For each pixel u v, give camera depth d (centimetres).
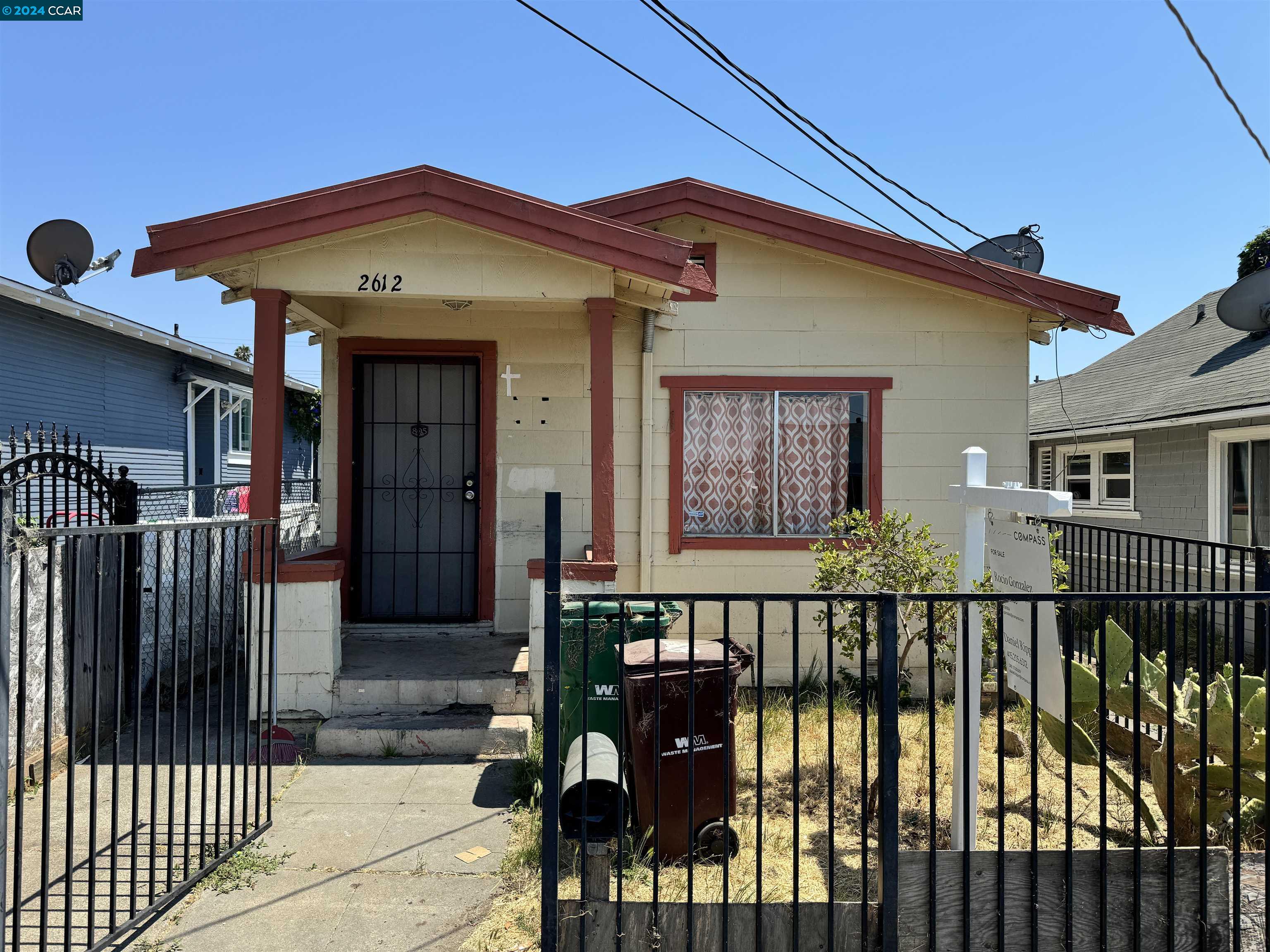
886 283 726
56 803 459
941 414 726
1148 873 316
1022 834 431
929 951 309
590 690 468
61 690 533
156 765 339
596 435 570
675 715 402
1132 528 1108
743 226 699
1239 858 304
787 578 723
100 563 308
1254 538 909
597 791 427
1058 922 316
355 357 734
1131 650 432
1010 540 358
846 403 736
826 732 576
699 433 736
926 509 725
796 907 292
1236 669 314
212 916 349
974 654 363
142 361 1352
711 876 379
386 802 467
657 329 728
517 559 733
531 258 564
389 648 667
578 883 370
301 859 399
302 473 1866
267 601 569
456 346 732
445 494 746
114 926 316
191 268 547
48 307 1069
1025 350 725
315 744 546
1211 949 315
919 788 486
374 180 531
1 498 272
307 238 534
